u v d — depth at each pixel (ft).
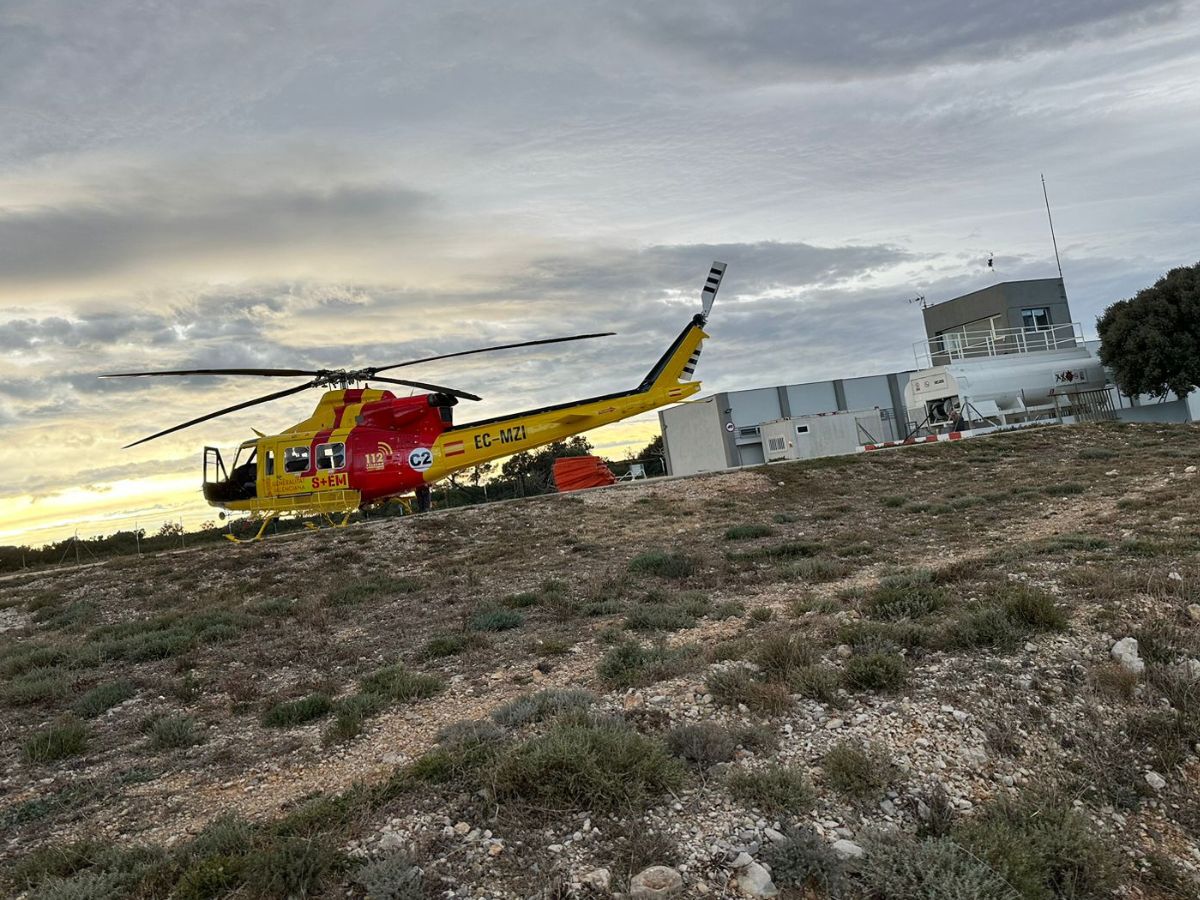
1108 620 26.30
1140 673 23.00
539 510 77.97
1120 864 16.93
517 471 199.72
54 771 24.16
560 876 15.51
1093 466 83.20
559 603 42.22
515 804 17.74
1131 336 129.49
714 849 16.44
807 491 83.76
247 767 22.82
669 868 15.61
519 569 55.52
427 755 20.99
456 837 16.78
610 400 81.71
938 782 19.07
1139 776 19.71
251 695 30.63
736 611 35.47
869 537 56.54
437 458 75.56
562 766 18.39
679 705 23.16
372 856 16.21
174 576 60.13
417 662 33.37
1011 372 130.11
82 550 142.51
